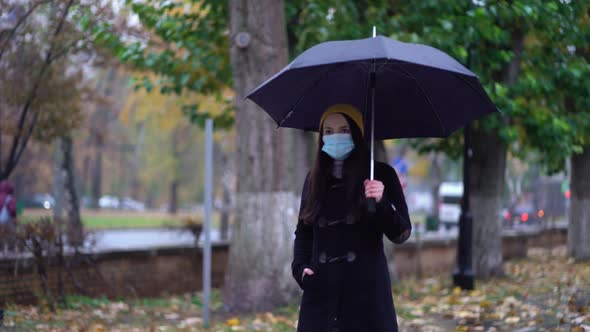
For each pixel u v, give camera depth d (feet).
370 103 28.63
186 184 454.40
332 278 25.32
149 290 79.77
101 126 142.20
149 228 229.86
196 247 86.99
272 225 63.26
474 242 87.71
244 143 63.82
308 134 85.87
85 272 70.79
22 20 73.77
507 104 75.10
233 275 63.93
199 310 66.59
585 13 69.67
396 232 24.88
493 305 62.69
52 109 79.05
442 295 73.46
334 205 25.67
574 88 81.05
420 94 28.17
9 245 62.64
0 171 87.45
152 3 83.66
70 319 58.23
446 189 265.54
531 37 81.05
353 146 25.70
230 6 63.87
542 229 149.28
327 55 24.70
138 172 444.96
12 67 74.18
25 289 65.16
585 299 61.77
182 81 81.82
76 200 126.21
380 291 25.32
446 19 70.03
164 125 136.67
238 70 63.62
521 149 97.86
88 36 77.51
